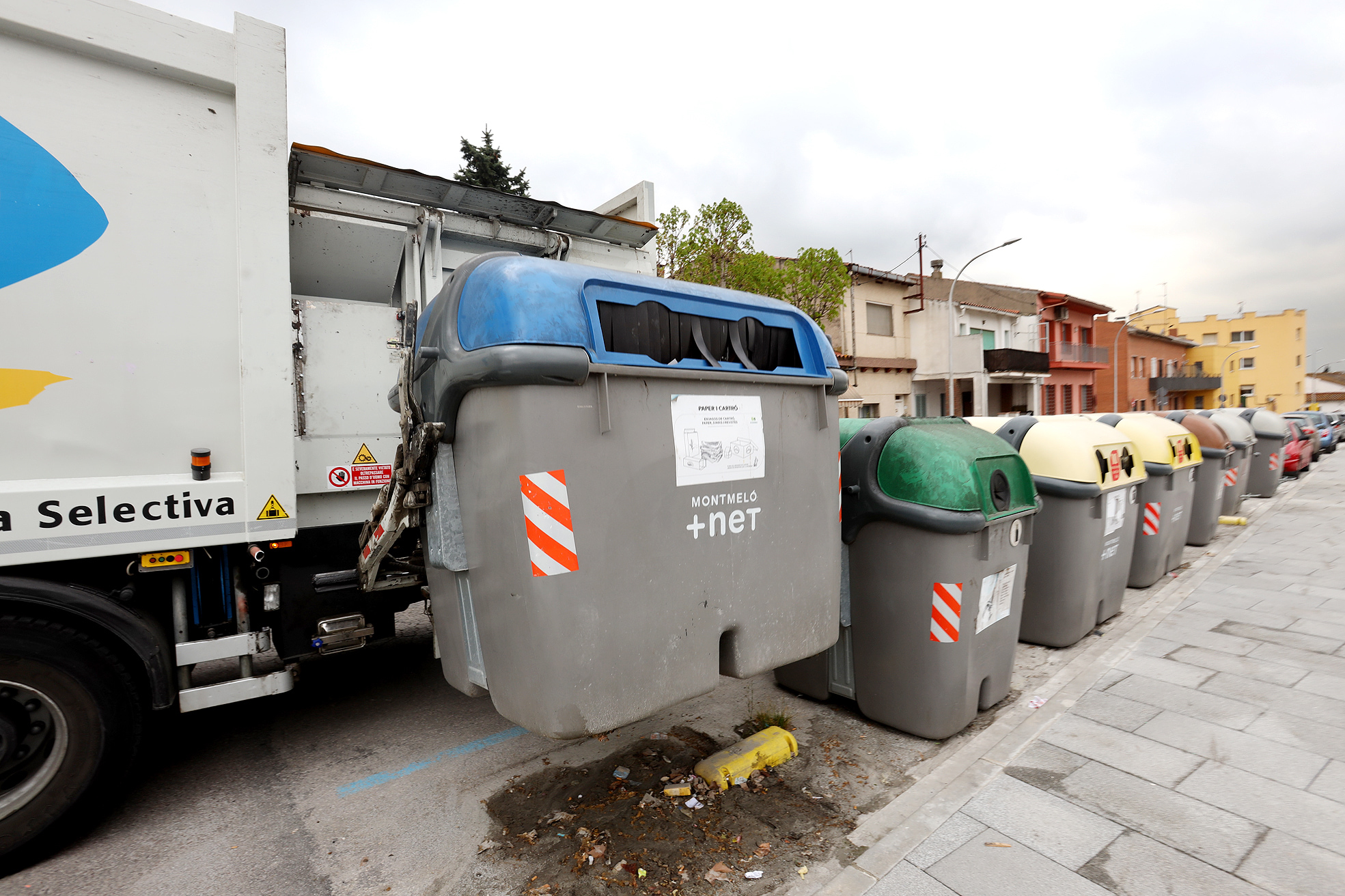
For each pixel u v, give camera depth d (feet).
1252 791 9.58
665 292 7.79
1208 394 188.55
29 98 8.25
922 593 11.17
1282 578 21.88
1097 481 15.47
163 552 9.18
